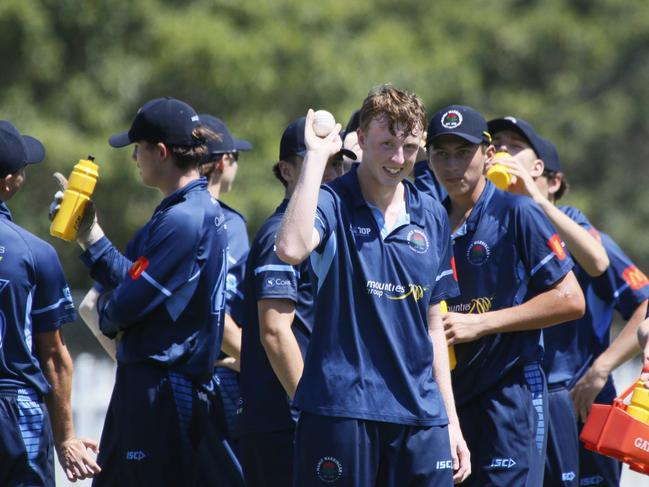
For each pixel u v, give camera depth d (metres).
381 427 16.34
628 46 76.62
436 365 17.59
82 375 33.81
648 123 78.50
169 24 52.41
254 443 19.34
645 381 17.67
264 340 18.48
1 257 18.16
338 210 16.55
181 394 19.52
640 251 77.56
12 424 18.05
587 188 79.50
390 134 16.25
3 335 18.09
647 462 17.44
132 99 53.22
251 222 52.66
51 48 51.41
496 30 71.12
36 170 51.47
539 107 72.62
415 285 16.70
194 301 19.64
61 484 33.16
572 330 22.75
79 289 57.03
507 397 20.08
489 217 20.39
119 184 51.38
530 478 20.00
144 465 19.33
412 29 66.81
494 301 20.27
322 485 16.25
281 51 54.34
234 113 54.09
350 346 16.38
